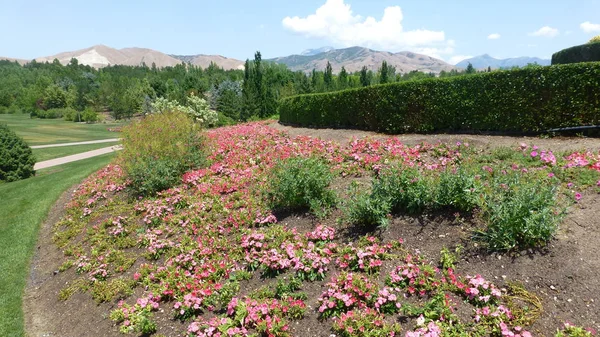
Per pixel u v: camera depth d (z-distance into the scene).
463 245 4.23
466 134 8.27
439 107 8.77
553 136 7.19
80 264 5.95
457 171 4.84
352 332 3.36
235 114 35.62
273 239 5.32
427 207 4.91
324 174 6.18
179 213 7.03
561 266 3.62
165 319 4.26
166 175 8.30
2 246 7.68
